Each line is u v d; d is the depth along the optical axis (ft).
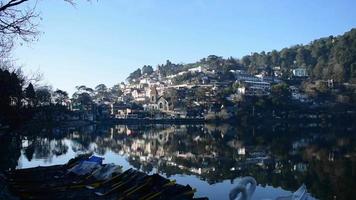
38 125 277.44
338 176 103.60
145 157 149.69
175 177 101.45
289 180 97.55
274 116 545.03
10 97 144.36
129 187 66.69
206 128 430.20
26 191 66.33
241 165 126.62
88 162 85.87
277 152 169.89
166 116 591.37
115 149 181.98
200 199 61.36
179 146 202.59
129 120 547.90
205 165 126.21
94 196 64.13
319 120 537.65
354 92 614.75
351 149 181.47
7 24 36.47
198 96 622.95
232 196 40.16
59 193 66.39
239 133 330.75
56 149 173.27
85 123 507.71
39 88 299.17
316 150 177.58
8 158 134.51
